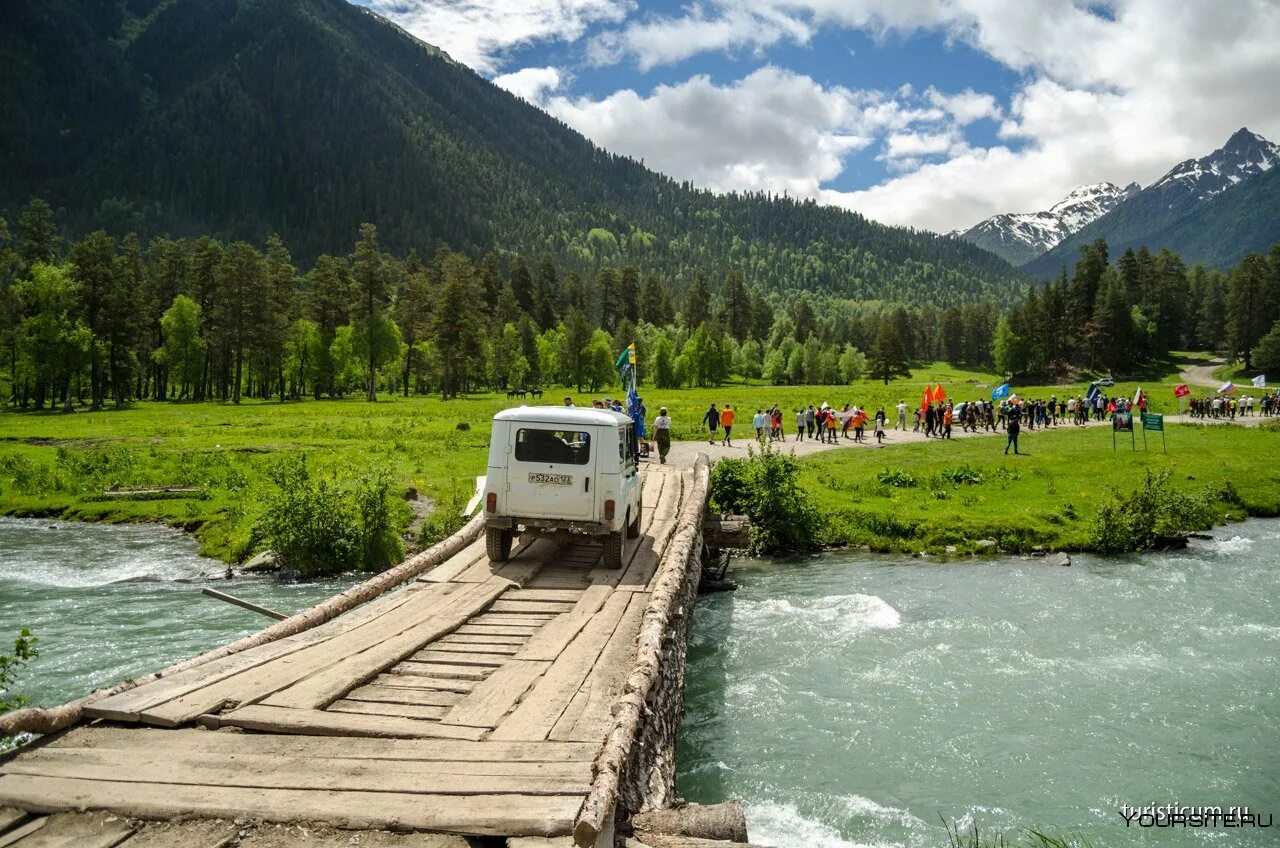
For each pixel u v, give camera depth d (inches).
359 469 1159.6
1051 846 324.8
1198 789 374.9
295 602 696.4
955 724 442.0
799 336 7760.8
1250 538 1045.2
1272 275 5438.0
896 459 1488.7
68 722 245.0
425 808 193.0
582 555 564.1
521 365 5064.0
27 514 1066.1
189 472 1259.2
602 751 225.6
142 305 3668.8
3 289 3294.8
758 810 354.0
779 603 706.8
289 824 188.2
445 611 402.9
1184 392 2388.0
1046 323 5728.3
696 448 1565.0
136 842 180.2
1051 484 1278.3
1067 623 638.5
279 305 3991.1
